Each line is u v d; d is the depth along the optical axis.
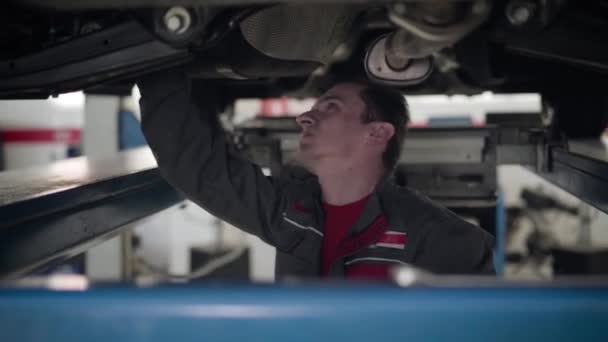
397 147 1.36
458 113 4.71
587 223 3.61
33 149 5.03
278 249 1.30
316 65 1.15
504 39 0.97
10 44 0.96
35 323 0.54
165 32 0.84
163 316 0.53
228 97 2.18
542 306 0.52
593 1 0.93
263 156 2.09
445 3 0.73
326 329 0.53
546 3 0.88
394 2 0.75
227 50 1.10
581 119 1.85
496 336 0.53
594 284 0.54
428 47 0.98
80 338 0.54
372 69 1.32
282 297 0.54
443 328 0.53
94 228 1.31
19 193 1.10
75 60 0.92
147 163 1.89
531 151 1.98
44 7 0.82
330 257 1.26
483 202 2.01
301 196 1.31
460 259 1.19
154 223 4.38
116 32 0.91
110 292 0.55
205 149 1.26
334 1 0.75
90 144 3.57
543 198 3.79
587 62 0.94
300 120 1.32
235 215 1.31
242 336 0.53
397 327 0.53
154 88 1.21
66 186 1.22
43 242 1.08
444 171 2.02
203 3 0.77
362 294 0.54
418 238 1.21
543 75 1.64
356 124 1.29
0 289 0.56
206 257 3.48
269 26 1.00
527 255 3.92
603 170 1.26
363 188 1.29
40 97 1.04
